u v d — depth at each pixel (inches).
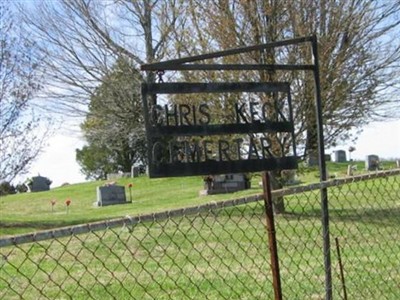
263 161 191.6
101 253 384.5
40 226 735.7
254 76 660.7
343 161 1444.4
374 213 419.8
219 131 185.3
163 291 276.2
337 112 728.3
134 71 930.7
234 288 293.3
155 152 179.5
